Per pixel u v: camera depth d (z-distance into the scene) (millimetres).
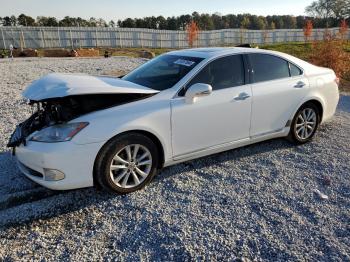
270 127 4691
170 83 3957
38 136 3369
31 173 3514
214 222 3137
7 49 44250
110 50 40219
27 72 12664
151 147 3674
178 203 3463
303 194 3654
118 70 13172
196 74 3982
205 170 4219
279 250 2768
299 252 2748
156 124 3633
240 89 4277
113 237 2941
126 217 3234
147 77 4316
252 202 3484
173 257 2686
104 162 3406
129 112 3502
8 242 2863
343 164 4441
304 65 5082
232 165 4371
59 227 3080
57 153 3193
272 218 3205
